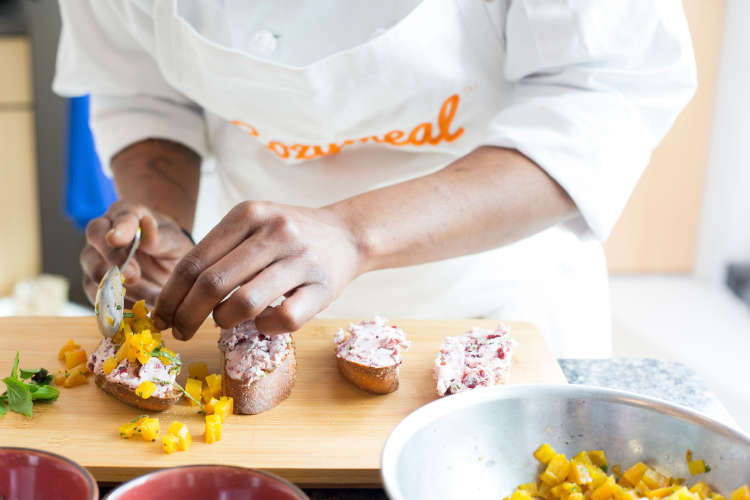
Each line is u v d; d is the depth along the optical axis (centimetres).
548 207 107
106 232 114
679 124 341
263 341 99
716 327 313
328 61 112
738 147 336
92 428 94
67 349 111
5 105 299
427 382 107
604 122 108
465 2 114
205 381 105
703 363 285
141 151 145
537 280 139
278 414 98
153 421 92
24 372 103
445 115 122
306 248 90
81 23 141
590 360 117
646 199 352
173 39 120
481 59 119
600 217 107
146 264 122
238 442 92
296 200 135
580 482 81
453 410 80
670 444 81
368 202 99
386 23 114
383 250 97
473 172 105
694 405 105
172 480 66
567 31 108
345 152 131
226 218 92
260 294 86
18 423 94
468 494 81
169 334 117
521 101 114
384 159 130
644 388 109
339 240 94
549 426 84
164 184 141
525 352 116
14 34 290
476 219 102
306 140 126
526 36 112
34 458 67
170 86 148
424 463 77
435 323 124
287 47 117
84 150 276
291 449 91
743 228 340
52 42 296
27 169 308
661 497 79
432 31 113
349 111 119
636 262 363
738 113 333
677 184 350
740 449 77
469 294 135
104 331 100
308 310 89
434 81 116
